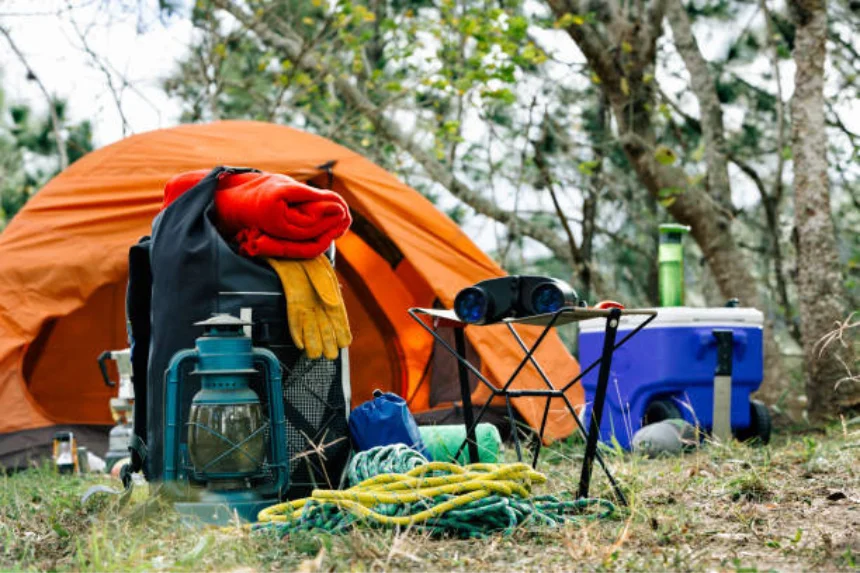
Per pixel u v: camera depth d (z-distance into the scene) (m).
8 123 14.69
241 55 13.11
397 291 7.78
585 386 6.34
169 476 3.56
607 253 15.09
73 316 7.20
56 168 15.41
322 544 2.99
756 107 13.61
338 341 3.85
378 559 2.86
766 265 13.98
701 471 4.55
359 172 7.25
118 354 6.03
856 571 2.67
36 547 3.36
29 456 6.50
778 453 5.12
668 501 3.83
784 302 11.56
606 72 9.62
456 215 14.31
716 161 10.51
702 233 9.75
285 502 3.61
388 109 11.55
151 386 3.77
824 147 8.27
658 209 14.33
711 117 10.63
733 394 5.98
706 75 10.73
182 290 3.72
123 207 6.98
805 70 8.35
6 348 6.59
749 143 13.75
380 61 12.80
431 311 4.04
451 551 3.01
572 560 2.86
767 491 3.91
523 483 3.50
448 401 7.50
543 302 3.63
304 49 11.04
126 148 7.13
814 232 8.14
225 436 3.52
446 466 3.55
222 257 3.73
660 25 9.68
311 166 7.16
